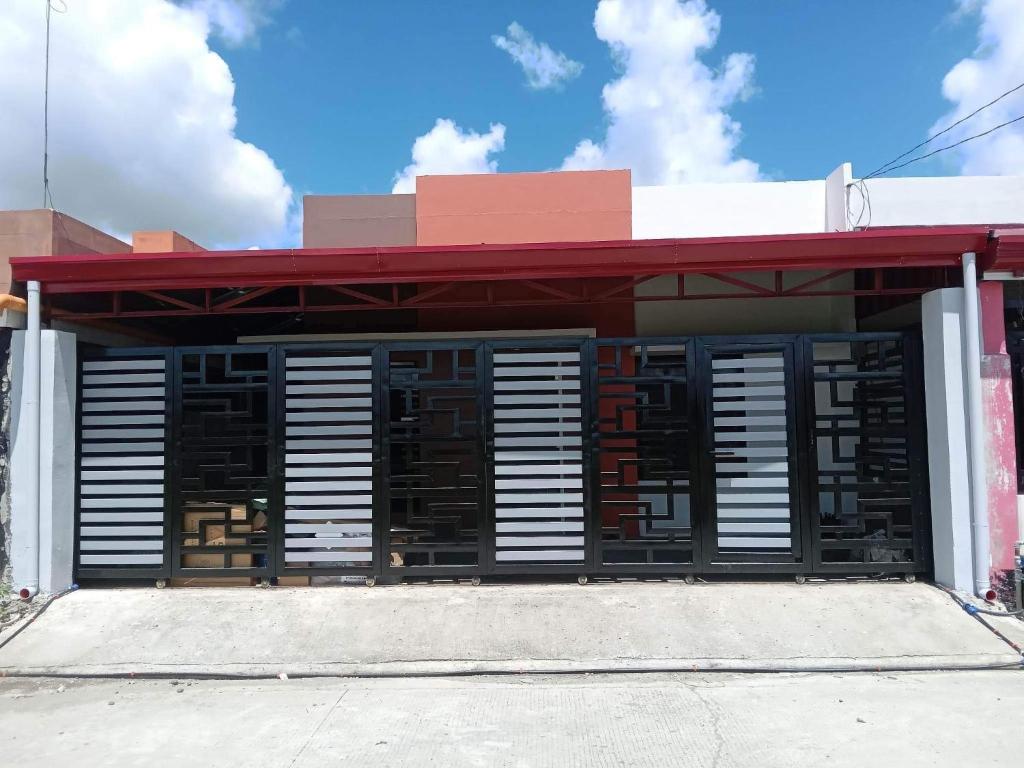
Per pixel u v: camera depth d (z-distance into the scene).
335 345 6.26
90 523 6.30
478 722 4.02
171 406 6.31
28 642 5.32
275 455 6.22
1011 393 5.71
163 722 4.11
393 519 6.21
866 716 4.00
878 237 5.46
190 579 6.44
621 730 3.87
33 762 3.61
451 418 7.45
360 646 5.17
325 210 8.48
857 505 6.06
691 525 6.07
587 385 6.19
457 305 6.21
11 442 5.98
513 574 6.18
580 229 8.17
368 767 3.48
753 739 3.72
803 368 6.08
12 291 6.02
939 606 5.48
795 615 5.41
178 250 9.15
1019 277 5.68
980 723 3.88
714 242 5.56
